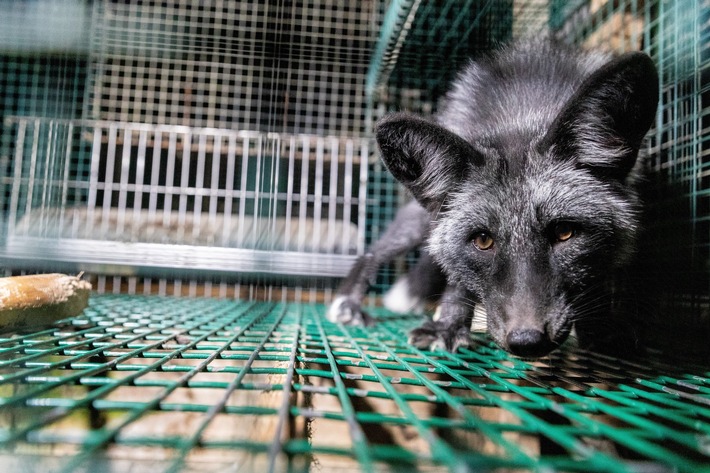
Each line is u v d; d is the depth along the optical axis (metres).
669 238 0.41
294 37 0.72
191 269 0.68
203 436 0.21
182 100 0.79
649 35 0.48
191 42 0.74
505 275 0.32
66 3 0.69
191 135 0.79
